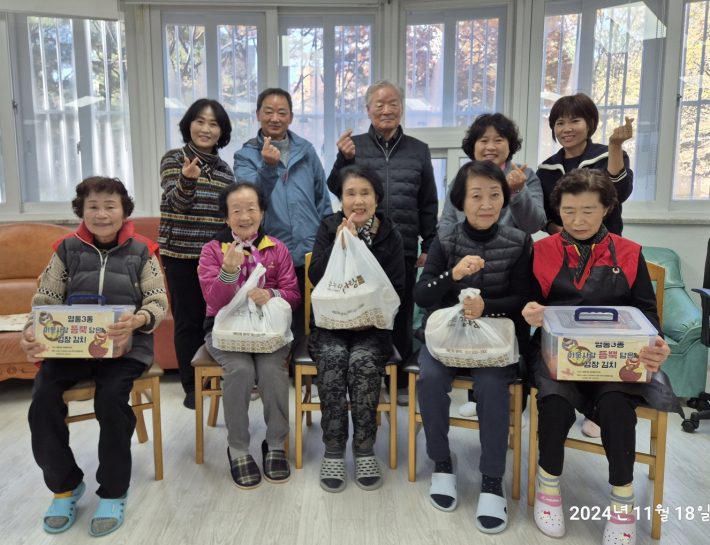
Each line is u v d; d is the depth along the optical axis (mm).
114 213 1709
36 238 2840
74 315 1556
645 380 1427
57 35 3232
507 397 1596
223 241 1978
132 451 2004
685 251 3094
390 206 2311
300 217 2439
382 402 1896
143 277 1788
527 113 3258
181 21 3309
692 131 3104
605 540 1449
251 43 3344
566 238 1692
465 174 1750
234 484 1769
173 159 2336
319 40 3371
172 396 2576
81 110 3320
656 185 3139
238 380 1765
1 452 2004
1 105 3203
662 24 3012
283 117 2396
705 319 2217
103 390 1573
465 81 3336
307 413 2207
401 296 1993
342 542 1468
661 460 1475
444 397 1658
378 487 1753
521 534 1519
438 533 1517
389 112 2266
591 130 2266
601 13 3102
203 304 2377
